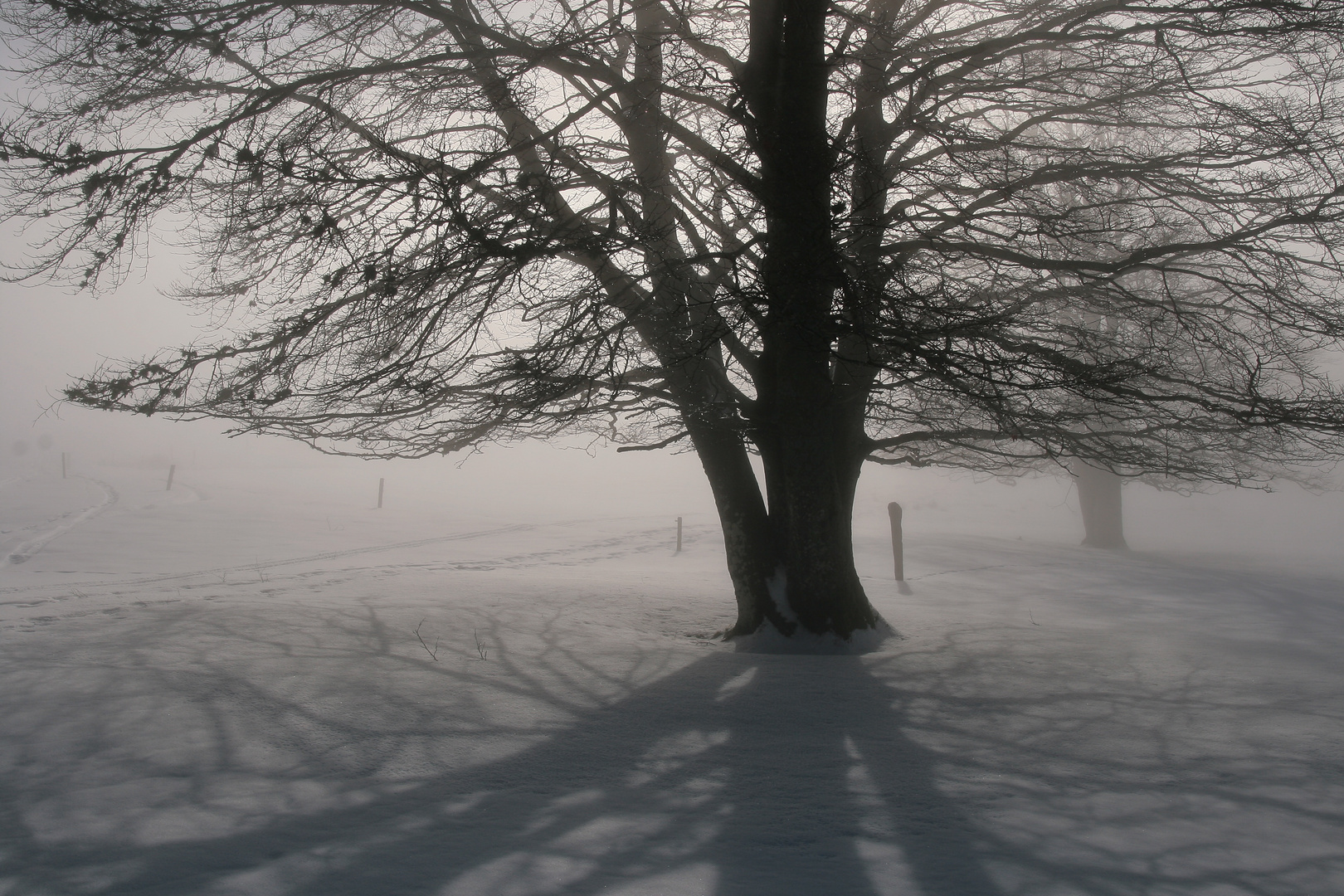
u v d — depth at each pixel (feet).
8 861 12.14
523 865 12.27
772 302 23.18
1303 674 26.08
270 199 24.97
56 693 20.15
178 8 25.39
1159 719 20.43
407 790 15.23
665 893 11.48
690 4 27.73
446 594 39.04
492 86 24.93
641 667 25.32
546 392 25.22
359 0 25.57
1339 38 25.98
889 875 12.10
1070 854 12.85
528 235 24.08
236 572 53.57
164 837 13.05
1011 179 28.48
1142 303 29.81
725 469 31.68
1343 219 26.37
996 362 23.22
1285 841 13.30
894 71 27.63
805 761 17.20
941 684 24.07
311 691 20.85
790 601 30.42
